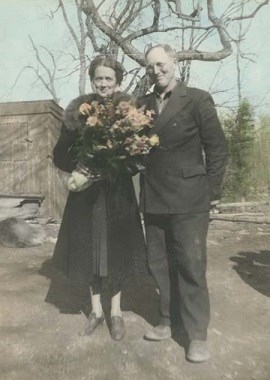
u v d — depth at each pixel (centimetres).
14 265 504
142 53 1094
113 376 280
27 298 396
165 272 320
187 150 299
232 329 351
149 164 308
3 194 726
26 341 321
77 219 314
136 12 1152
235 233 695
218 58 1112
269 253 573
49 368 287
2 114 882
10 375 278
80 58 1296
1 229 605
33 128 877
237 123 1217
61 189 916
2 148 883
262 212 935
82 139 302
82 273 310
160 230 316
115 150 303
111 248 311
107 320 348
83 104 299
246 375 287
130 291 414
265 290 436
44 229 708
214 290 434
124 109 292
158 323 351
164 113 298
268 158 1223
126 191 319
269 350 320
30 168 874
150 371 286
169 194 297
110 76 306
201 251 297
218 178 299
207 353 297
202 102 293
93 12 1084
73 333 332
